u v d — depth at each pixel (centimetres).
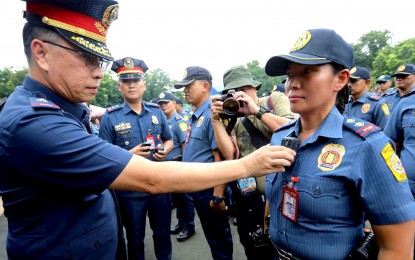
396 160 102
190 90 279
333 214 106
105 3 110
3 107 110
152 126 302
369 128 106
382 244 103
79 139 99
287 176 124
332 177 106
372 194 99
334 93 116
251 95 229
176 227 400
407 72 448
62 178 99
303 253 115
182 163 111
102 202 131
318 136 114
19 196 104
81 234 117
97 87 121
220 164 113
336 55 104
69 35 102
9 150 96
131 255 272
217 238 266
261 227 197
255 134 222
